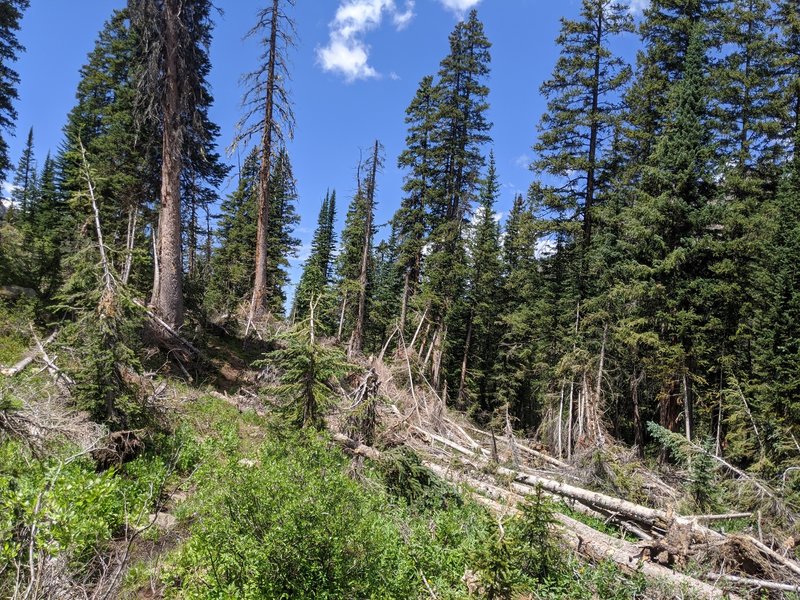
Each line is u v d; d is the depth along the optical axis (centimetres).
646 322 1553
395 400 1554
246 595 472
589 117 1953
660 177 1536
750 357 1600
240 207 3497
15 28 2041
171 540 645
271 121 1742
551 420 1889
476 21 2522
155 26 1412
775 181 1997
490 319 3161
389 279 3531
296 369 880
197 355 1489
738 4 1967
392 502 842
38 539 371
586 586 679
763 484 1021
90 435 720
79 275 844
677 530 814
